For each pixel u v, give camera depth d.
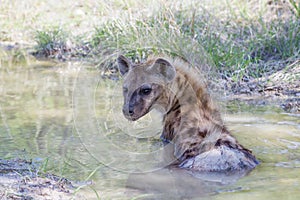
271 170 9.13
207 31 17.14
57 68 17.77
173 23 16.52
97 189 8.50
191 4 18.50
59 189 8.42
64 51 19.81
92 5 23.23
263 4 19.72
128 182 8.78
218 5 19.69
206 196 8.12
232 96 14.02
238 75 15.20
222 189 8.40
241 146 9.71
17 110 12.86
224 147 9.52
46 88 15.03
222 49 16.41
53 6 24.20
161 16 17.12
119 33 16.08
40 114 12.50
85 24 21.75
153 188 8.54
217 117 10.21
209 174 9.08
